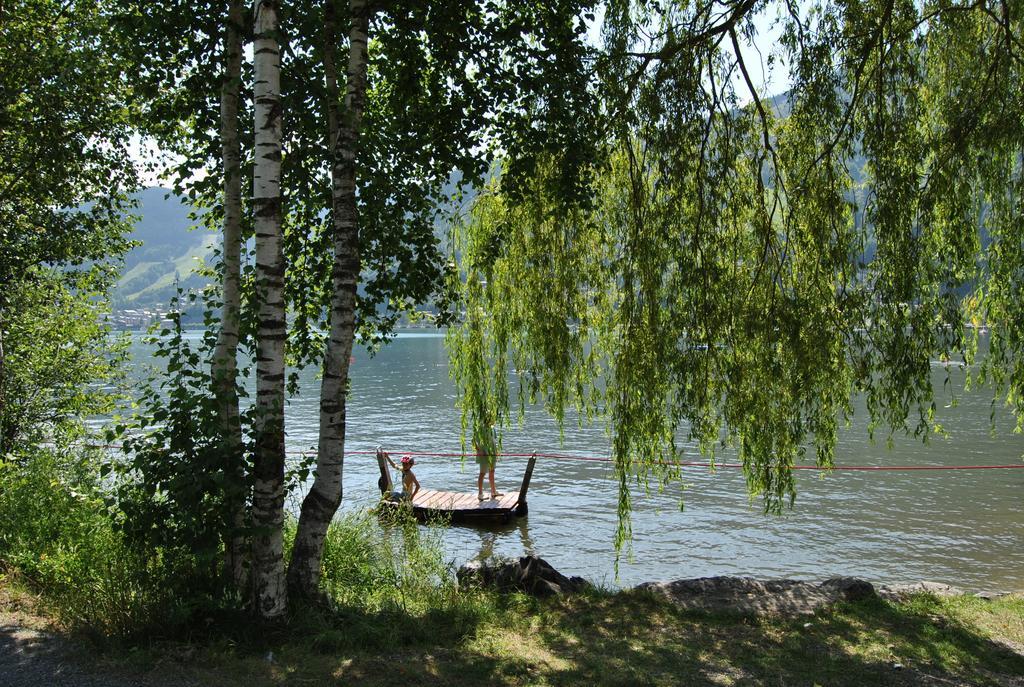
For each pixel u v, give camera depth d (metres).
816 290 8.49
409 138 9.00
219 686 5.41
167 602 6.34
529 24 8.78
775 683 6.09
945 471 22.12
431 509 17.02
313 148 8.84
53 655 5.84
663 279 8.95
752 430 8.68
